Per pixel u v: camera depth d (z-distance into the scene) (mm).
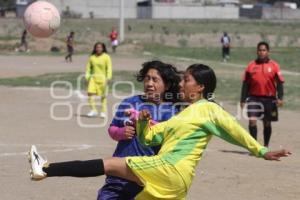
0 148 17328
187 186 7742
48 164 7742
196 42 86812
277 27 112812
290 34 97188
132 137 8266
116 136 8305
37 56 64500
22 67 49625
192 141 7781
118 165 7738
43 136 19688
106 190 8125
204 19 139125
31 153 7707
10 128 21250
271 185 13531
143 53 69312
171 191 7676
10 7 145875
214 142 19422
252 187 13289
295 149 18500
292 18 162500
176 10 152375
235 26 111312
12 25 93812
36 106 27719
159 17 150625
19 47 73438
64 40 77812
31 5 11883
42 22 11578
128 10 148625
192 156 7754
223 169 15031
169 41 86688
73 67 50469
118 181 8102
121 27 78312
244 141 7672
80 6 144250
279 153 7531
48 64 53594
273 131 22125
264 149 7605
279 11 164500
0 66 50156
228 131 7730
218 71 47531
